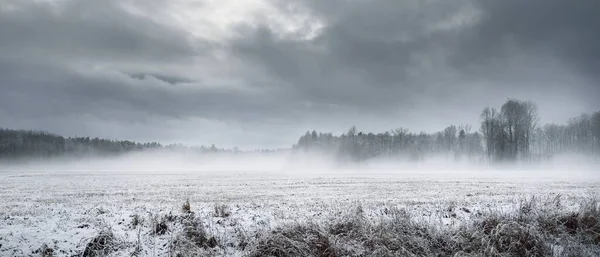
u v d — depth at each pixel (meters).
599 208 14.64
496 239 12.28
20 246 11.25
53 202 22.39
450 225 13.38
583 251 12.11
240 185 35.16
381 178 44.56
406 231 12.76
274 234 12.05
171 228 12.88
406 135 114.88
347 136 104.12
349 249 11.86
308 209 17.89
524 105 79.50
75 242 11.67
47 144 143.62
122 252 11.45
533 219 13.72
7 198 24.75
